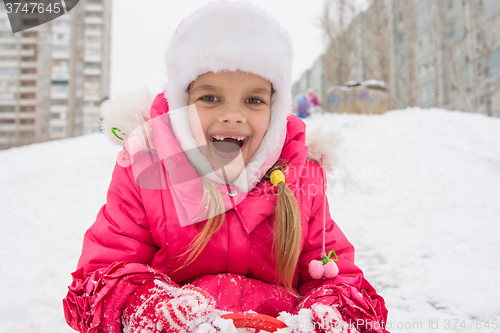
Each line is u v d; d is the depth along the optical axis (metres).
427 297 2.22
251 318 1.01
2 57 51.78
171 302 0.94
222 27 1.25
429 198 5.13
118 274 1.07
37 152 8.98
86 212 4.98
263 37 1.29
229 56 1.24
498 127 8.53
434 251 3.18
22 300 2.26
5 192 6.11
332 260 1.33
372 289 1.26
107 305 1.05
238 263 1.28
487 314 1.95
